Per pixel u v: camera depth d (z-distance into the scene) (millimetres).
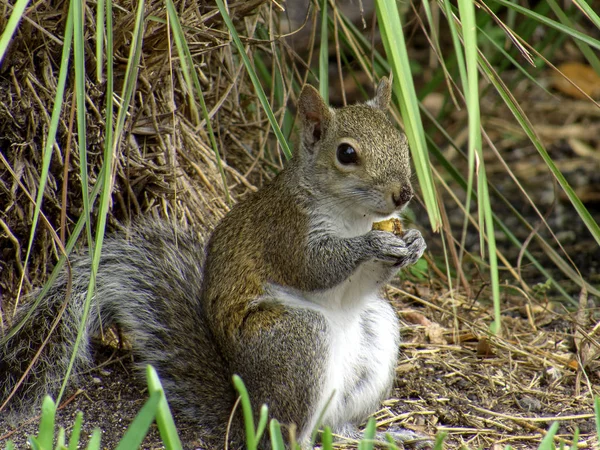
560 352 10164
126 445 5105
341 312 8180
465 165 15859
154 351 8328
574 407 8938
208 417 8062
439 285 11891
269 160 11633
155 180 9391
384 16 6488
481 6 8320
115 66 8930
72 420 7957
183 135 9930
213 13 9281
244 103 11141
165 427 5387
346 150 7883
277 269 8141
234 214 8508
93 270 6633
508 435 8328
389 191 7758
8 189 8781
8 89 8578
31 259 9109
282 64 10953
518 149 17078
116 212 9414
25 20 8258
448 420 8594
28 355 8234
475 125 6242
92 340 9219
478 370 9633
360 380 8180
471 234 14242
